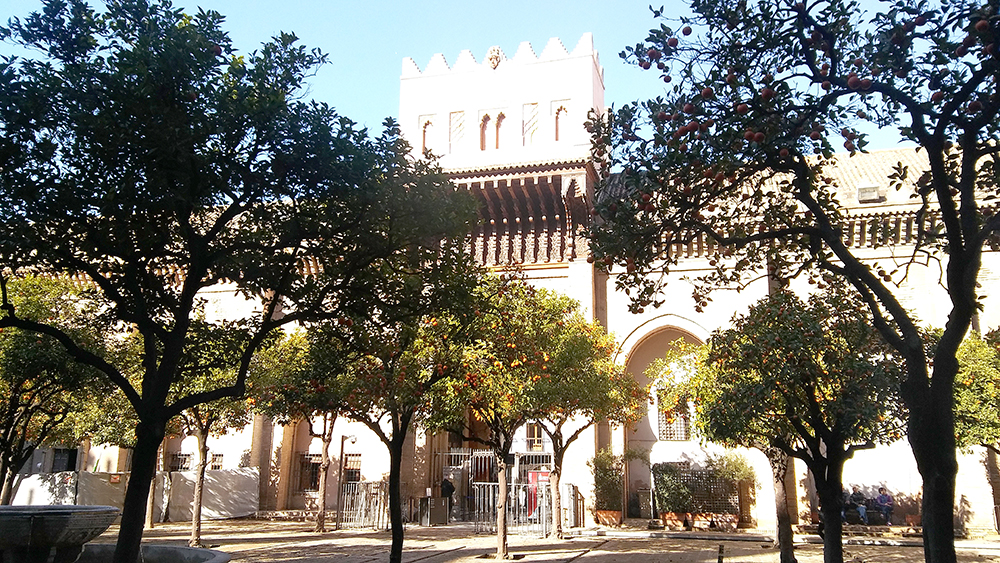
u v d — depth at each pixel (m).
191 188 10.37
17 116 9.30
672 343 22.34
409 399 13.95
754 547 22.38
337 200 11.48
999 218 7.75
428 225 11.82
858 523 27.14
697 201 10.30
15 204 9.77
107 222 10.49
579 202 31.06
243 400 24.92
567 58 33.25
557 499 24.77
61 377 19.12
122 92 9.59
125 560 9.25
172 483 32.03
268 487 33.28
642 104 10.07
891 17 8.47
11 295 19.38
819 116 9.45
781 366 13.40
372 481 30.66
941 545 7.12
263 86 10.60
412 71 34.97
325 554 19.75
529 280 31.88
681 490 28.20
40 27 9.86
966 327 7.62
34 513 10.98
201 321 13.06
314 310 11.82
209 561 10.76
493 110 33.50
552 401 18.86
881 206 28.34
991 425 20.45
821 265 10.11
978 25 7.28
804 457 13.46
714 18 9.32
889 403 13.07
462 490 31.14
